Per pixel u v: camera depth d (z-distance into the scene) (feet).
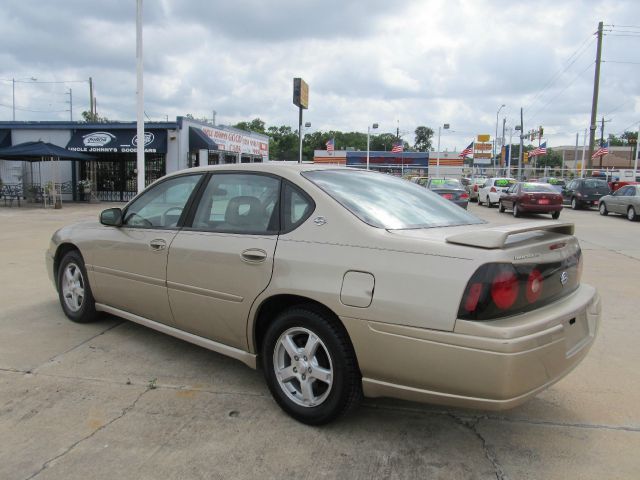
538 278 9.82
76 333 16.66
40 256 30.50
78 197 81.76
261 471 9.54
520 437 10.90
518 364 8.91
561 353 9.78
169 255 13.61
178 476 9.36
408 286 9.59
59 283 18.16
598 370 14.44
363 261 10.19
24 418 11.27
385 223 11.03
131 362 14.43
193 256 12.96
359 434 10.89
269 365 11.69
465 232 10.43
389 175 14.90
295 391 11.48
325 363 10.99
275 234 11.69
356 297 10.06
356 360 10.41
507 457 10.16
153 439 10.55
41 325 17.42
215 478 9.32
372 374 10.14
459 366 9.14
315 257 10.78
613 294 23.47
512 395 9.10
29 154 64.90
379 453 10.21
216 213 13.23
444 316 9.21
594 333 11.43
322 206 11.32
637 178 131.85
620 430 11.21
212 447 10.30
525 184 70.90
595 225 58.54
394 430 11.09
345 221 10.85
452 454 10.23
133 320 15.52
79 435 10.63
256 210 12.40
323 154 235.61
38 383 13.01
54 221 50.65
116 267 15.47
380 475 9.51
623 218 68.69
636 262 32.53
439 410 11.98
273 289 11.24
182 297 13.37
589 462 10.00
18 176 78.43
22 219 52.54
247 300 11.80
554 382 9.88
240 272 11.91
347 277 10.28
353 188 12.39
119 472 9.43
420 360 9.47
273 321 11.59
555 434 11.03
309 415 11.03
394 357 9.73
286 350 11.44
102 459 9.82
